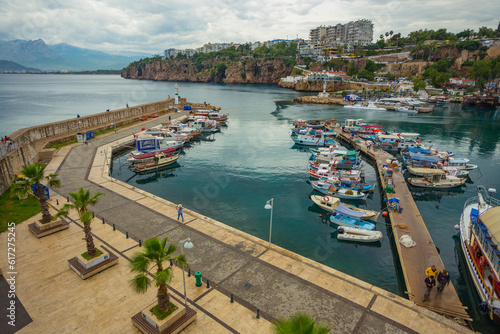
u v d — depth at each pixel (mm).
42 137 63688
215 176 53938
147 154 59906
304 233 34750
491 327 21938
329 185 45500
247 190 47375
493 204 42844
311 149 70000
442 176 50750
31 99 179125
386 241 33688
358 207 42656
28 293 20078
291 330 11305
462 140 82312
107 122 86938
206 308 19266
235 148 74125
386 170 53062
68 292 20281
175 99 130000
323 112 133125
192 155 67812
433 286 23281
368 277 27438
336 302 20219
